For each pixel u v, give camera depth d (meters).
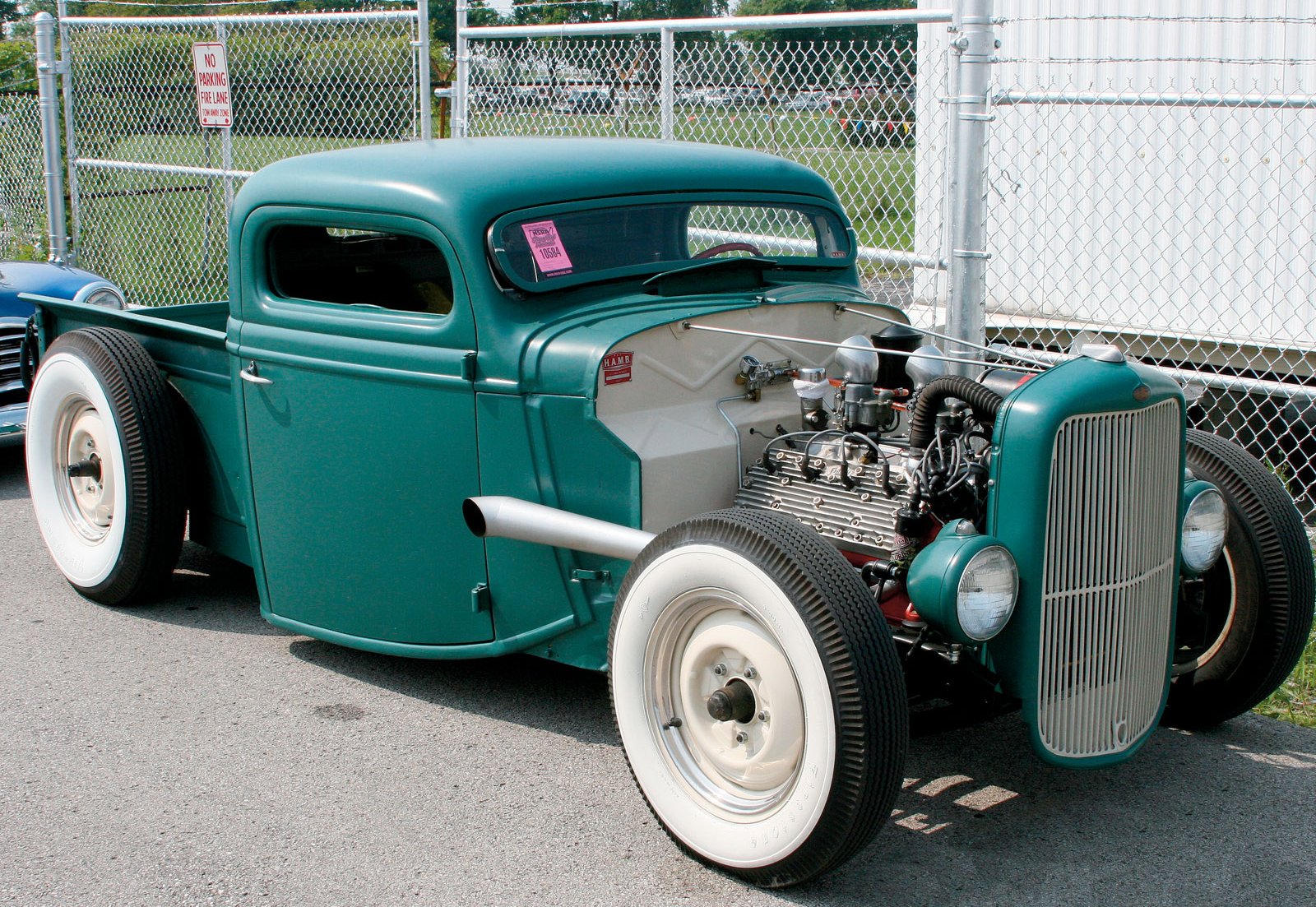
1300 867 3.27
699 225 4.35
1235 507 3.79
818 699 2.92
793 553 2.99
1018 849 3.37
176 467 4.80
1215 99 5.29
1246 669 3.82
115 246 10.37
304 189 4.11
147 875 3.25
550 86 7.72
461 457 3.88
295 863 3.30
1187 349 6.80
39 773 3.76
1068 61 5.38
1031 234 7.22
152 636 4.79
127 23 8.95
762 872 3.13
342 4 15.41
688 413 3.80
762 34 8.51
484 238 3.77
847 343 3.72
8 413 6.86
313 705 4.22
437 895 3.16
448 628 4.08
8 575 5.44
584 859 3.32
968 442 3.47
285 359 4.18
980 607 3.05
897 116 6.99
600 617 3.73
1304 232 6.26
